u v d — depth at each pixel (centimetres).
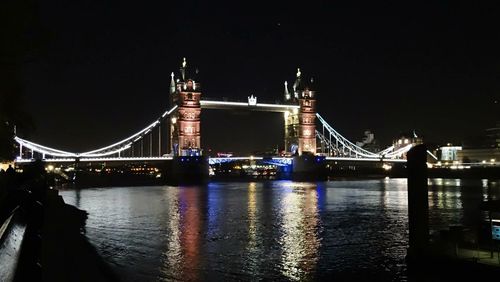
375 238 4475
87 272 1759
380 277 2941
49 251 1723
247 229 5153
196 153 19962
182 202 8950
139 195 11138
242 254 3681
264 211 7212
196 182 18762
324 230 5059
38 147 16375
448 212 6594
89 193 11881
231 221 5900
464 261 2464
